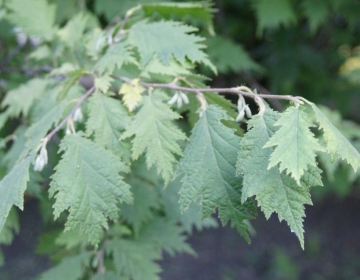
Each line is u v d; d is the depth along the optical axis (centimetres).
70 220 58
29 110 74
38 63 85
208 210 57
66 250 73
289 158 54
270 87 126
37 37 75
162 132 59
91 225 58
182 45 64
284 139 54
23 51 90
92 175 58
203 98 59
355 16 112
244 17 127
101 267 69
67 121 60
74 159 58
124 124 61
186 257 202
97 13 90
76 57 74
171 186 71
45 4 77
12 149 71
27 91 73
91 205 58
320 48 134
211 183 57
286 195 55
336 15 122
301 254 204
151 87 61
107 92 62
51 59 78
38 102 73
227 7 127
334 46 134
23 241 194
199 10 69
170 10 69
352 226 227
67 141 59
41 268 180
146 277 69
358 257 204
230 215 57
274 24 100
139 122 60
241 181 57
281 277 187
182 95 61
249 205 57
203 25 89
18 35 92
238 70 105
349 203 251
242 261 199
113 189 58
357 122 143
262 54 130
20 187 57
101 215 58
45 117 63
